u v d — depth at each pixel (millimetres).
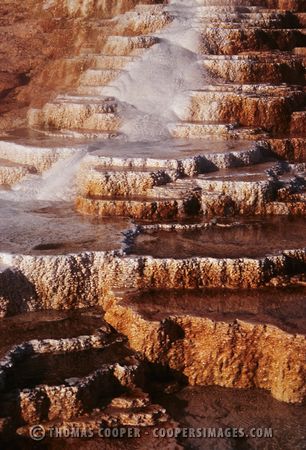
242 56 23469
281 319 12625
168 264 13906
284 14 26391
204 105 21766
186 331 12750
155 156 18000
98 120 22219
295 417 11938
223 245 14805
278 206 16812
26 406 11375
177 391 12539
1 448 10969
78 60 25594
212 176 17328
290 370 12195
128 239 15086
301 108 22031
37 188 18922
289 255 14383
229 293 13672
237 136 20516
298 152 20156
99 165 17859
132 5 27578
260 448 11250
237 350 12555
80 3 27984
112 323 13344
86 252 14164
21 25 28688
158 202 16328
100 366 12195
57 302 14148
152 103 22938
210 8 26078
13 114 25875
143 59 24078
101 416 11539
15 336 13047
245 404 12227
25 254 14109
